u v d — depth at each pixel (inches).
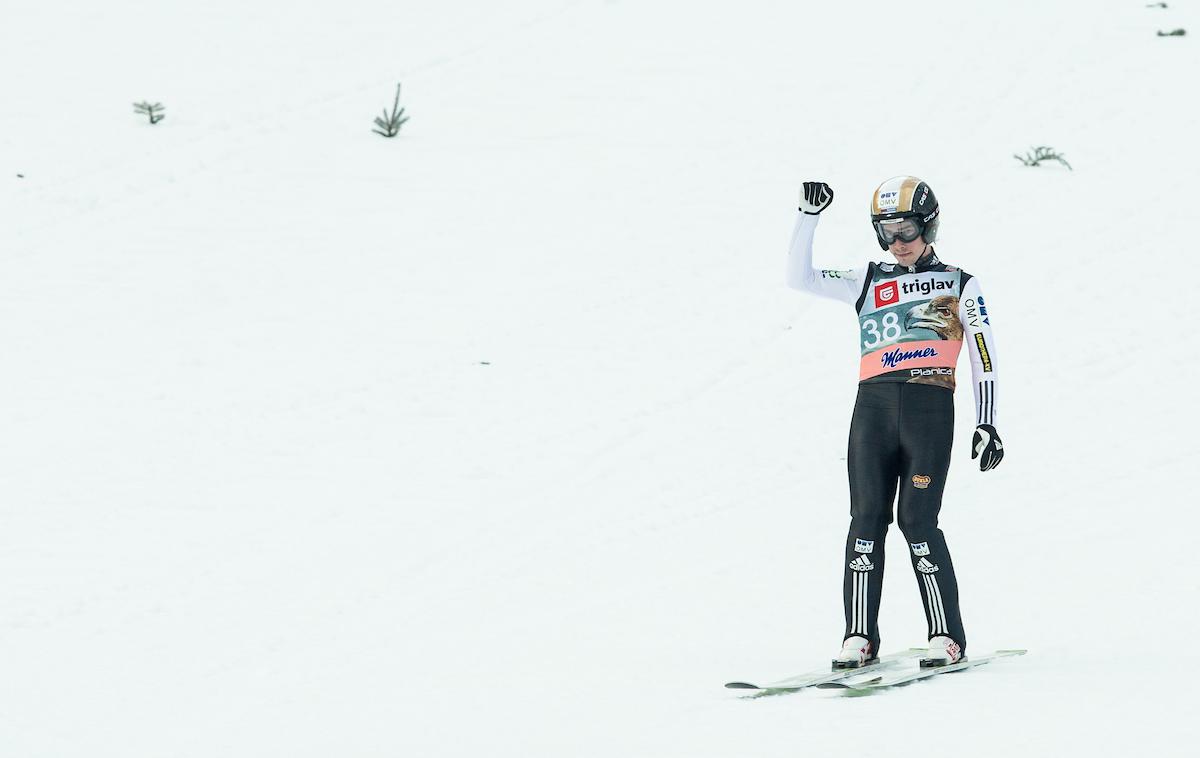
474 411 1685.5
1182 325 1834.4
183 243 2335.1
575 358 1871.3
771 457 1501.0
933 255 873.5
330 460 1521.9
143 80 3179.1
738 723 671.8
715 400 1701.5
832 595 1063.0
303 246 2340.1
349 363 1856.5
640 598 1072.2
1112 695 687.7
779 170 2667.3
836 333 1930.4
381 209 2518.5
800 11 3661.4
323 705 800.9
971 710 665.6
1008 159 2620.6
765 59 3321.9
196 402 1712.6
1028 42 3299.7
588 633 976.9
